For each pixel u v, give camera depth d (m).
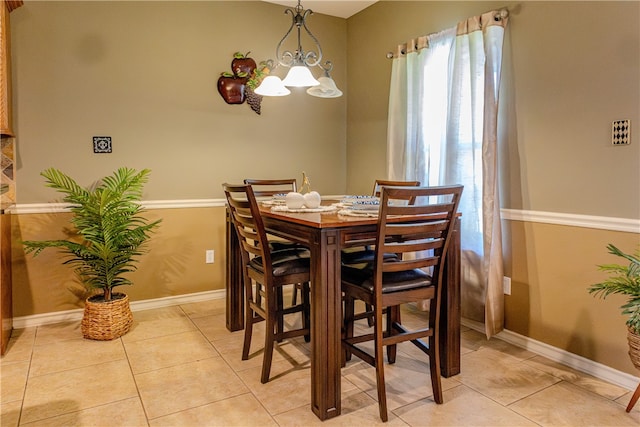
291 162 3.95
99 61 3.09
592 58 2.19
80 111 3.05
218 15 3.50
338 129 4.18
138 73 3.23
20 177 2.89
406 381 2.21
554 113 2.37
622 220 2.09
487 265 2.62
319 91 2.85
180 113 3.40
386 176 3.72
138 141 3.26
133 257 3.30
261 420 1.86
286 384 2.18
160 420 1.86
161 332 2.88
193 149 3.47
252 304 2.41
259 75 3.67
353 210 2.19
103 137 3.13
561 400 2.01
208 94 3.51
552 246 2.41
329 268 1.83
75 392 2.09
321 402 1.85
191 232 3.51
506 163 2.63
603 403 1.98
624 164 2.08
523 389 2.12
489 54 2.58
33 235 2.95
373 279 1.86
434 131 3.12
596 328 2.23
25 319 2.96
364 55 3.91
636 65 2.02
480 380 2.21
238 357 2.49
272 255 2.36
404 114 3.36
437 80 3.08
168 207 3.40
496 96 2.57
